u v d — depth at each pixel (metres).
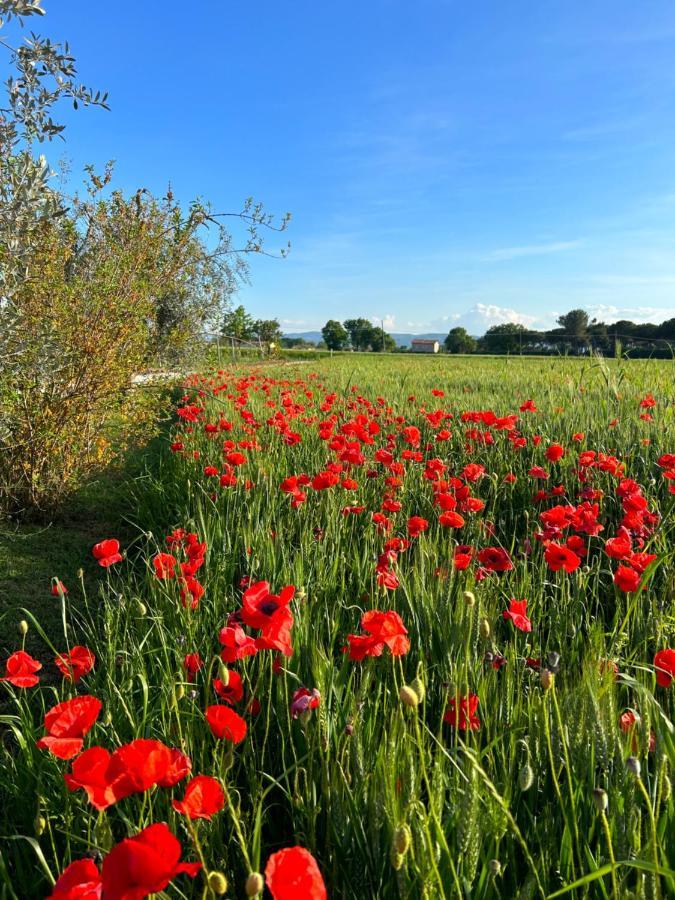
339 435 5.70
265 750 2.37
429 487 5.13
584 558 4.09
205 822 1.80
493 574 3.22
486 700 2.26
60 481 6.12
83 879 1.10
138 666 2.58
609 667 2.09
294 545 4.42
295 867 0.97
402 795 1.61
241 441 6.52
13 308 4.80
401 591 3.15
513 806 1.89
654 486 5.25
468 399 10.09
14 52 4.11
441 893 1.39
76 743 1.37
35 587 4.55
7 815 2.07
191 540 3.35
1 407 5.21
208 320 11.97
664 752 1.49
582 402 7.99
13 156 4.25
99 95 4.27
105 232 6.52
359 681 2.66
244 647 1.85
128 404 6.93
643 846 1.56
